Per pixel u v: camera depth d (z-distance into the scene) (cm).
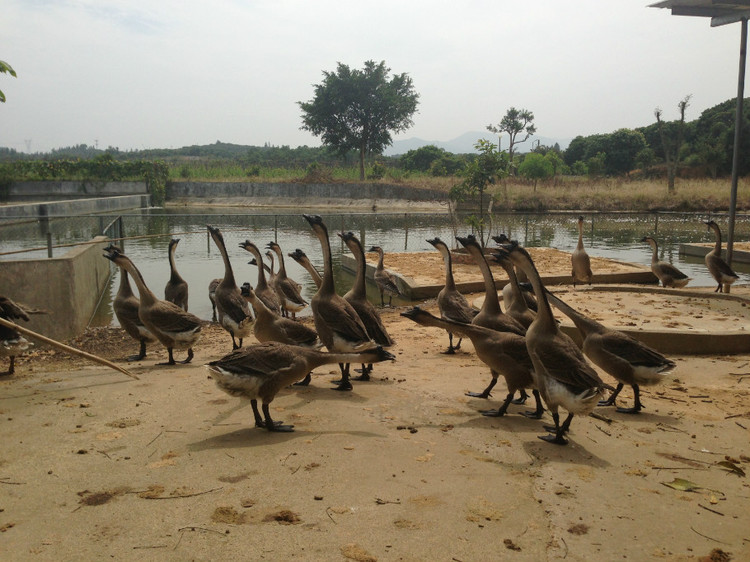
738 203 4497
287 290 1361
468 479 502
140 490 475
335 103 6594
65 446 566
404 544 402
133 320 983
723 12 1319
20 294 1186
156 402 704
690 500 480
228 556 385
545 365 592
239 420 643
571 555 397
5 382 806
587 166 7881
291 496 464
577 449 582
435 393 765
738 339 966
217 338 1208
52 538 406
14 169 5962
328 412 674
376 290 1769
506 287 1083
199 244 2661
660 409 719
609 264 1988
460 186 2592
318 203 5781
